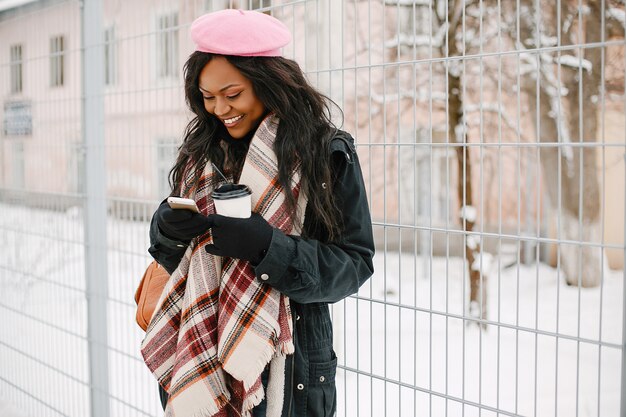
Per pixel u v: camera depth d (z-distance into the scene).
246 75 1.33
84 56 2.52
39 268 2.97
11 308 3.14
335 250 1.36
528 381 3.67
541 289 5.93
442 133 5.30
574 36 3.28
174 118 2.20
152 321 1.46
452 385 3.54
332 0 1.87
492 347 4.48
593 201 5.05
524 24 4.08
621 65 3.06
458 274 6.57
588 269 5.25
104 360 2.55
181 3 2.21
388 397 3.19
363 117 3.75
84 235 2.58
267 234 1.25
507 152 5.90
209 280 1.37
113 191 2.47
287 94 1.36
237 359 1.29
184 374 1.34
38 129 2.93
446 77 1.51
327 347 1.41
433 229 1.54
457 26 4.19
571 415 3.11
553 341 4.59
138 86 2.36
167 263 1.47
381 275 6.48
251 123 1.41
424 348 4.39
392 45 3.75
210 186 1.41
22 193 3.05
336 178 1.37
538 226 1.38
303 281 1.27
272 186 1.33
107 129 2.51
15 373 3.27
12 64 3.06
